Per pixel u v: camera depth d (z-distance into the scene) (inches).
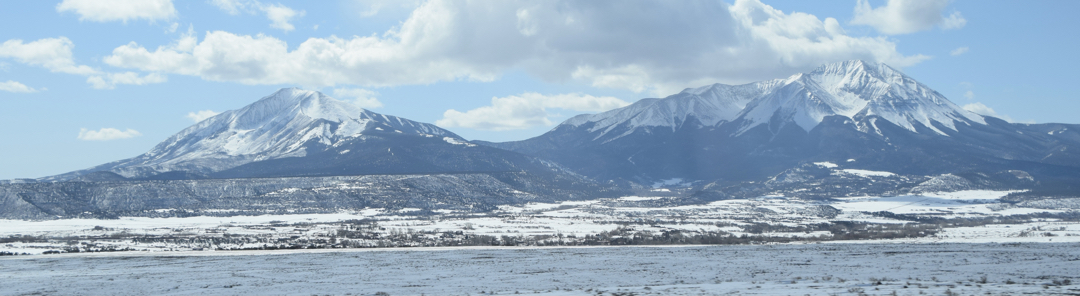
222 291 2642.7
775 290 2308.1
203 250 4628.4
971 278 2719.0
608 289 2463.1
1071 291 2154.3
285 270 3356.3
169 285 2842.0
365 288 2642.7
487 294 2388.0
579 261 3735.2
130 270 3420.3
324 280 2928.2
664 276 2950.3
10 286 2901.1
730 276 2920.8
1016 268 3164.4
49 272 3380.9
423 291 2522.1
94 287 2824.8
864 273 2992.1
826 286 2428.6
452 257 4028.1
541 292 2406.5
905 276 2837.1
